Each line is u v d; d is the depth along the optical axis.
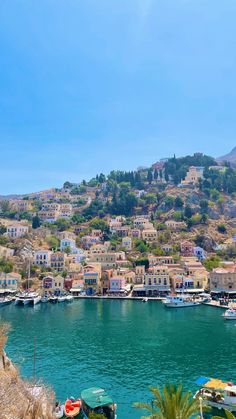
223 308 146.25
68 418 50.00
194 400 39.41
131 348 87.00
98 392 55.69
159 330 106.50
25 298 162.00
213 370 71.19
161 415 37.56
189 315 131.50
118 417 52.66
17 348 87.12
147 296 178.38
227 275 176.12
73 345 89.81
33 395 23.11
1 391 20.45
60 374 69.31
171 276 190.38
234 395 55.31
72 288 188.62
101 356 80.50
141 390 61.84
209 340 94.44
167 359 78.31
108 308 148.50
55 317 128.25
